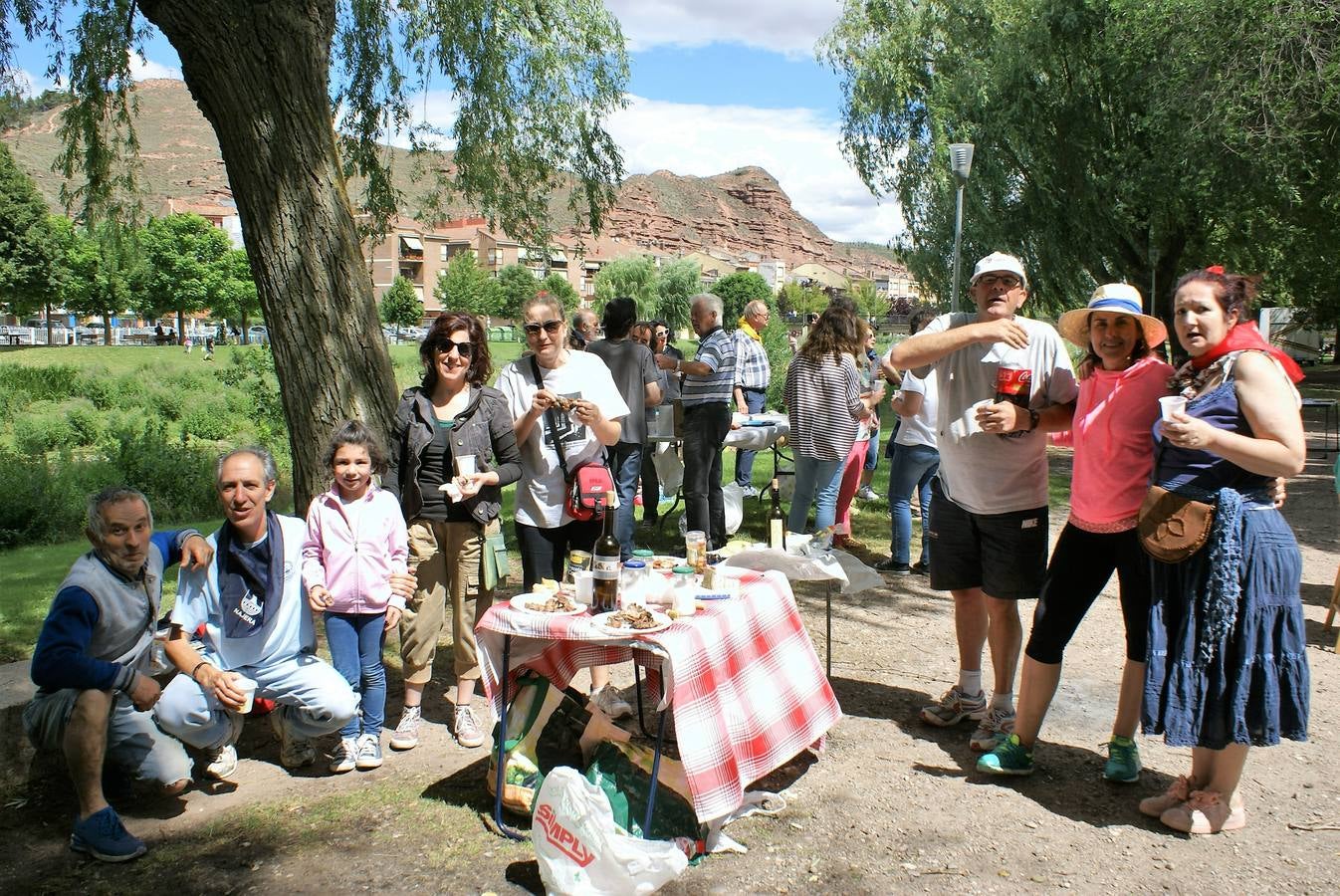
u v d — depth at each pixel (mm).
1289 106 14383
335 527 3971
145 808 3650
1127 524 3615
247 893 3051
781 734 3674
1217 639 3217
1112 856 3297
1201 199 17625
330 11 5465
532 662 3695
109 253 9461
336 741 4320
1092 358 3844
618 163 10930
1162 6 16359
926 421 7008
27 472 13969
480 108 9938
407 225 129875
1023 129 19812
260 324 91562
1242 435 3223
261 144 5238
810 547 4836
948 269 20797
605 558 3496
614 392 4586
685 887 3105
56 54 8031
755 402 9703
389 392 5668
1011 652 4152
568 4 10438
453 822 3521
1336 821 3545
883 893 3074
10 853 3295
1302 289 29266
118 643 3531
